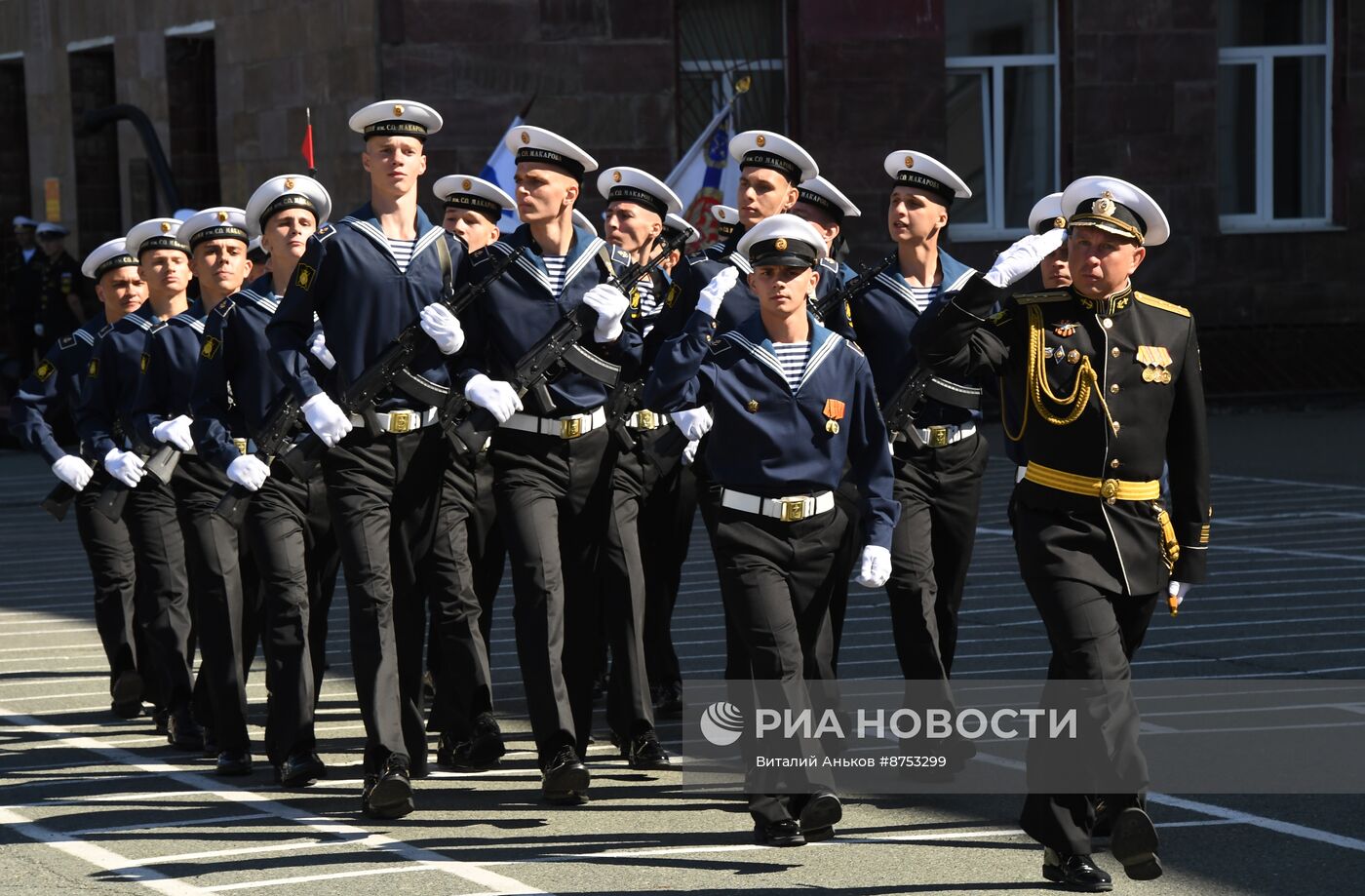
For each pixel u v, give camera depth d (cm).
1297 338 3089
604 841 888
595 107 2811
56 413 1291
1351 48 3097
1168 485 966
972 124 3020
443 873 834
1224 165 3125
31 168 3594
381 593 956
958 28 3002
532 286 988
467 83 2770
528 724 1166
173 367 1115
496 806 959
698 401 920
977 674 1260
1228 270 3055
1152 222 829
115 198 3491
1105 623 802
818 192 1095
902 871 833
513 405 951
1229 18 3108
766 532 881
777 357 884
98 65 3466
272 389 1041
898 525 1006
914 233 1027
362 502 962
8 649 1435
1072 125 3003
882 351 1029
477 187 1245
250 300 1046
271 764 1057
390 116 981
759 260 876
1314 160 3141
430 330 950
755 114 2939
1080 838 803
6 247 3688
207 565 1046
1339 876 812
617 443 1011
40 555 1944
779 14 2933
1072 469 820
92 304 3192
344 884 817
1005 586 1627
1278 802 930
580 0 2792
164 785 1016
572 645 1017
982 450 1032
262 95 2961
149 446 1115
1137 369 820
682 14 2914
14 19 3616
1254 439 2742
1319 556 1733
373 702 940
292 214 1043
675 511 1155
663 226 1189
